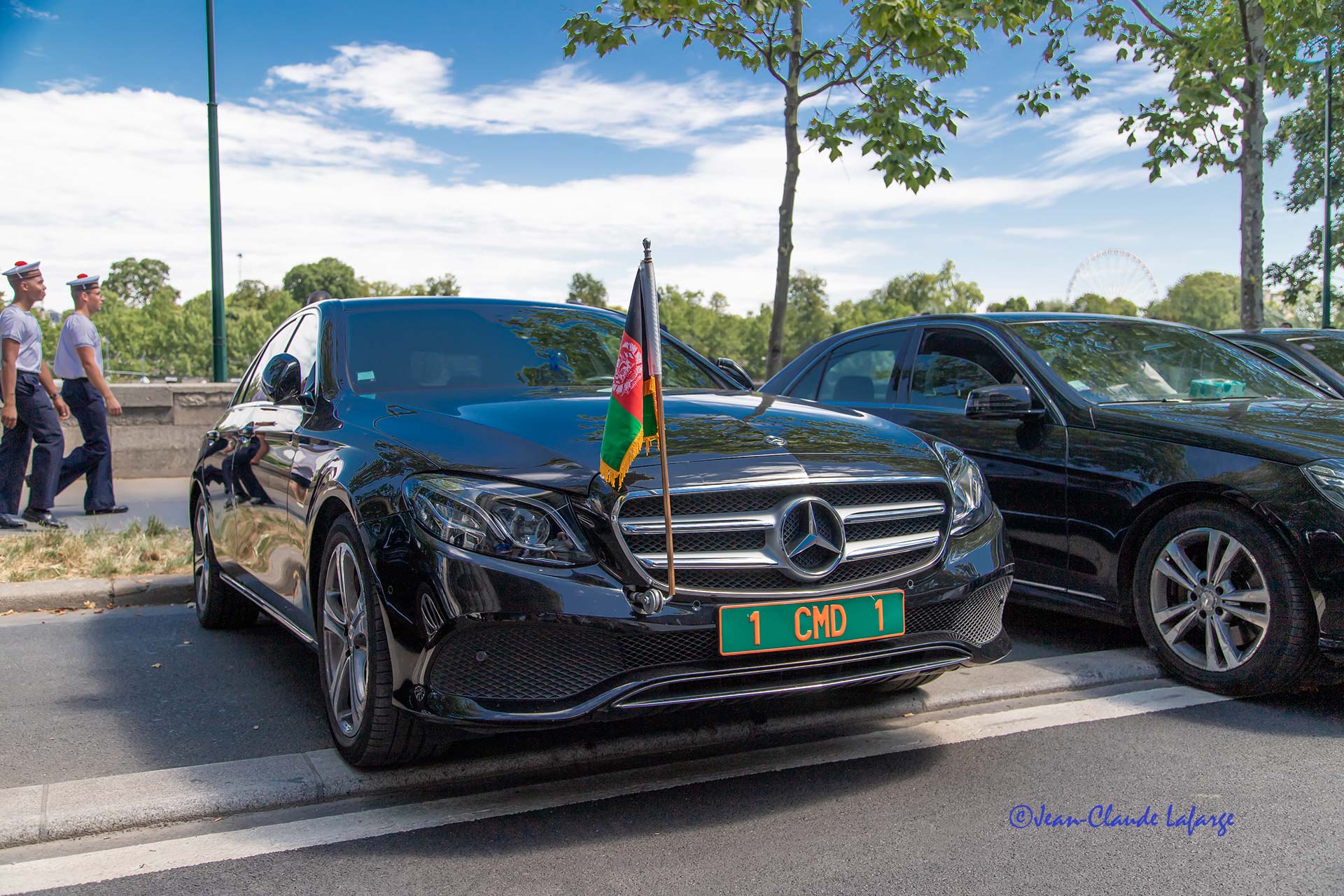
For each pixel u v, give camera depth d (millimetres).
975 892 2477
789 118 8289
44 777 3229
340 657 3350
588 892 2494
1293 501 3732
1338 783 3109
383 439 3316
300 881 2559
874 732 3641
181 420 11508
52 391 8047
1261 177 9656
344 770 3174
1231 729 3594
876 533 3146
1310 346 7160
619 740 3426
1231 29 9609
